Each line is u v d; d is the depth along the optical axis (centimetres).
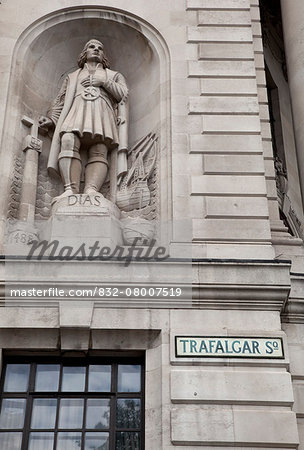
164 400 1053
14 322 1118
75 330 1124
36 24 1533
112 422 1098
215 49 1476
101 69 1506
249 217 1252
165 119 1406
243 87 1421
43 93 1530
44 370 1145
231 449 1013
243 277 1148
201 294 1142
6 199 1295
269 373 1077
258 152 1330
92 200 1276
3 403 1113
